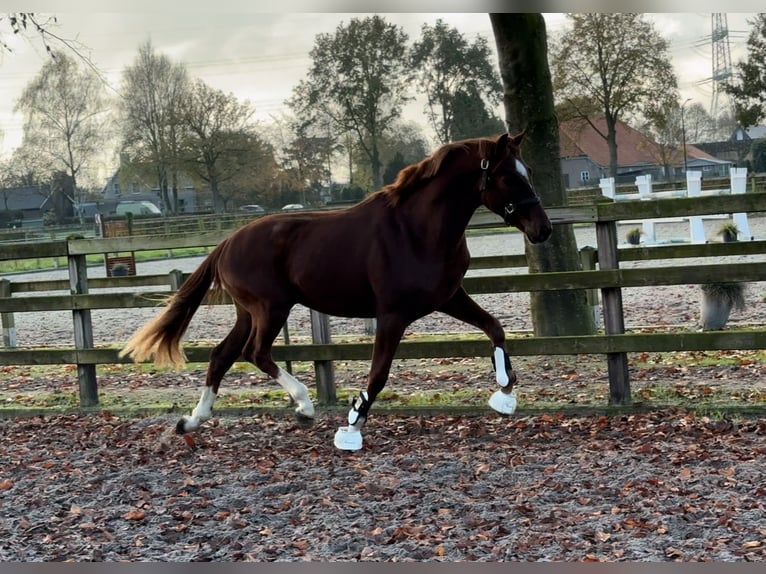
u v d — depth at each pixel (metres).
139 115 43.34
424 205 5.18
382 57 39.03
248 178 43.81
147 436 6.05
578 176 50.31
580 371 7.55
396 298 5.19
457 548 3.58
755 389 6.22
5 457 5.65
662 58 36.50
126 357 6.98
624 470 4.49
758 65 37.12
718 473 4.37
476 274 16.30
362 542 3.73
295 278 5.50
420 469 4.79
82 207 52.16
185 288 5.88
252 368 8.75
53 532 4.12
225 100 43.41
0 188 53.47
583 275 5.93
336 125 40.78
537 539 3.59
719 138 51.84
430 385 7.41
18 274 27.84
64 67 44.81
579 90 37.16
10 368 10.00
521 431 5.58
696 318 10.08
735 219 18.02
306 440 5.69
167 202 50.31
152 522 4.20
